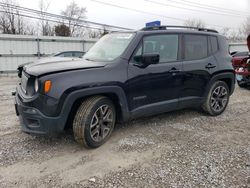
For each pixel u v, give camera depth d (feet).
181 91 14.07
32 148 11.18
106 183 8.59
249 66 26.43
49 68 10.48
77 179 8.83
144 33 12.62
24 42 47.62
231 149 11.24
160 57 13.12
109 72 11.13
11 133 12.96
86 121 10.55
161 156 10.54
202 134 13.07
